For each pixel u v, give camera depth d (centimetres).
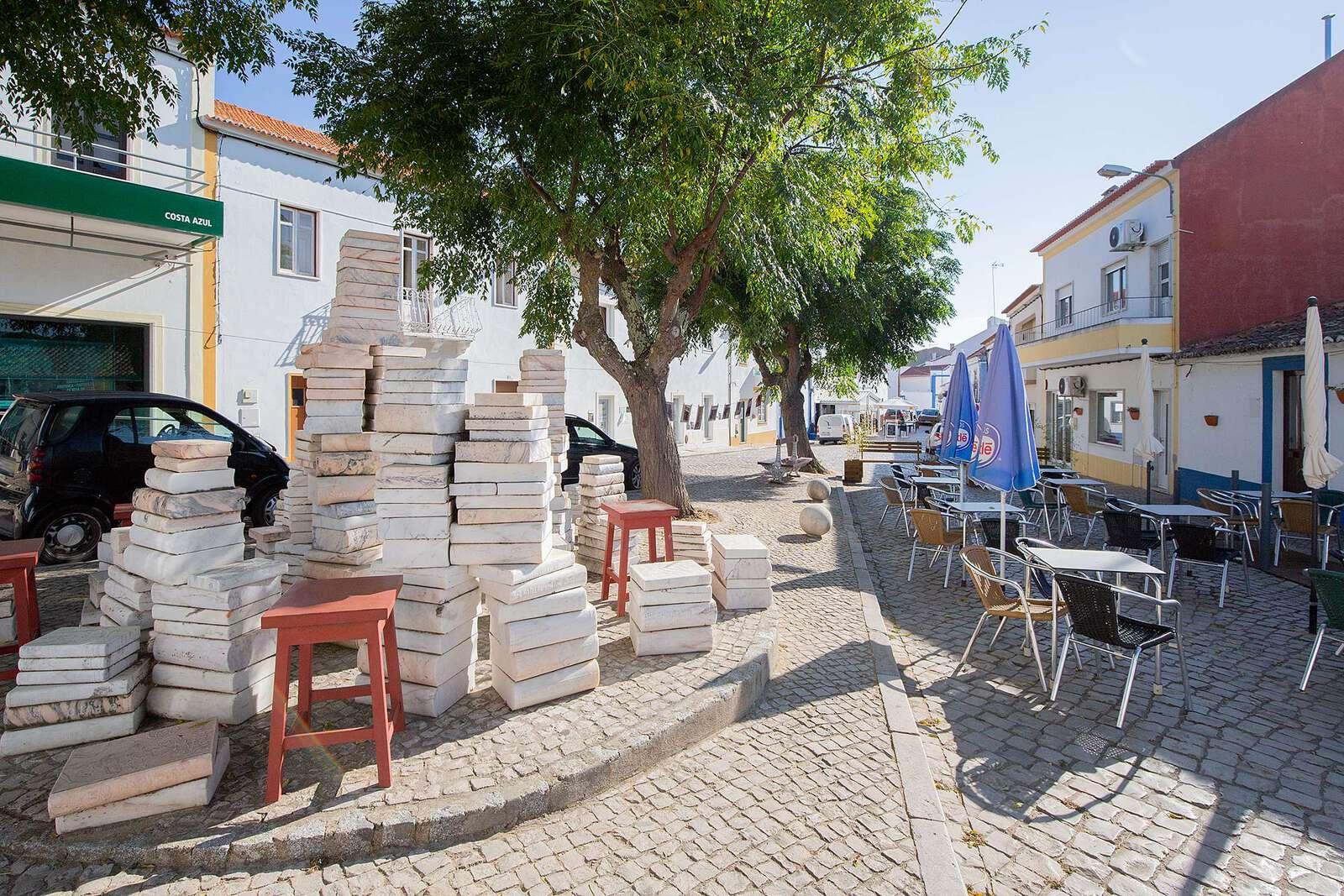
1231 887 290
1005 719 447
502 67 773
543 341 1141
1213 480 1300
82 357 1198
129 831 283
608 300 2480
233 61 691
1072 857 310
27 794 308
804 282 1591
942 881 283
